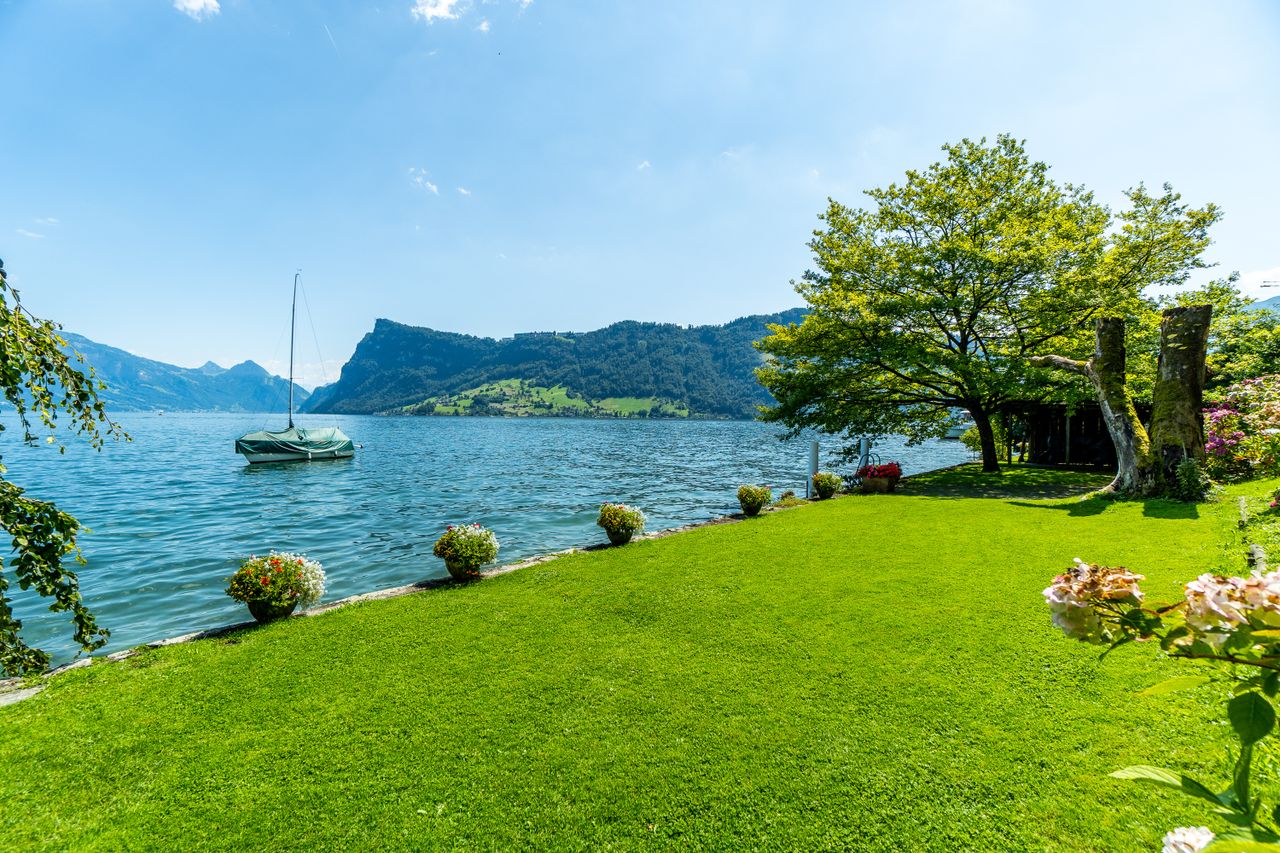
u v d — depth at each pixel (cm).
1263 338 2109
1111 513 1120
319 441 4356
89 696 552
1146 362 1955
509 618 725
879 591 745
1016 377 1697
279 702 530
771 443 6556
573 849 348
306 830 370
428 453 5031
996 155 1948
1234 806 171
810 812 366
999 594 709
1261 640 164
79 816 389
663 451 5309
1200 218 1939
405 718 493
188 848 359
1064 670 510
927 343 2009
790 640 614
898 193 2033
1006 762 395
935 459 4284
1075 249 1830
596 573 912
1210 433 1394
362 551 1483
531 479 3133
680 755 427
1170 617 189
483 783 407
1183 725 413
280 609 750
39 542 400
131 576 1246
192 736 479
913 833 343
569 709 497
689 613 711
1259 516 839
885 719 457
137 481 3033
